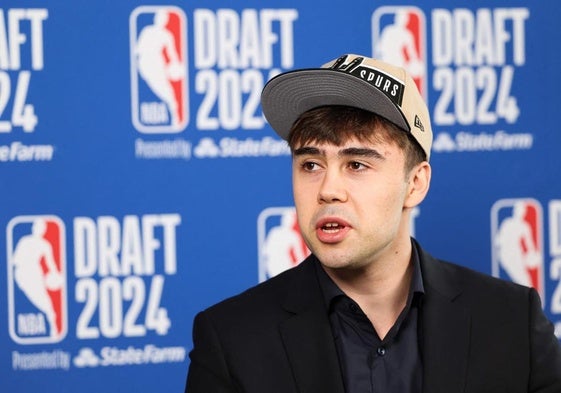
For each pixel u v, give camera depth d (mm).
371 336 3924
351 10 6934
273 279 4215
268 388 3879
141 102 6730
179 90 6766
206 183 6852
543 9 7113
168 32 6734
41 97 6605
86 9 6621
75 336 6750
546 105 7164
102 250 6750
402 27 6992
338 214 3666
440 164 7066
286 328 3963
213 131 6836
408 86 3871
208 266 6891
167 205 6809
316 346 3912
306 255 7012
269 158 6918
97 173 6707
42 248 6688
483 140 7105
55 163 6656
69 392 6758
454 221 7113
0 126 6578
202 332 4062
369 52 6969
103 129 6699
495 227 7180
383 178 3727
